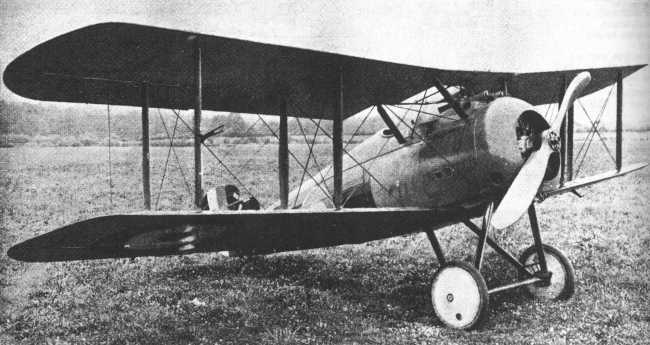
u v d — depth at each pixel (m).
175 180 16.84
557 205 12.05
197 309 5.32
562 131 5.63
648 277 6.28
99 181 15.80
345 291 6.06
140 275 7.05
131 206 12.77
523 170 4.62
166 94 5.83
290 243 6.23
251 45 4.07
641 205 10.68
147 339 4.45
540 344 4.16
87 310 5.39
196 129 3.91
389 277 6.76
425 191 5.25
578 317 4.91
